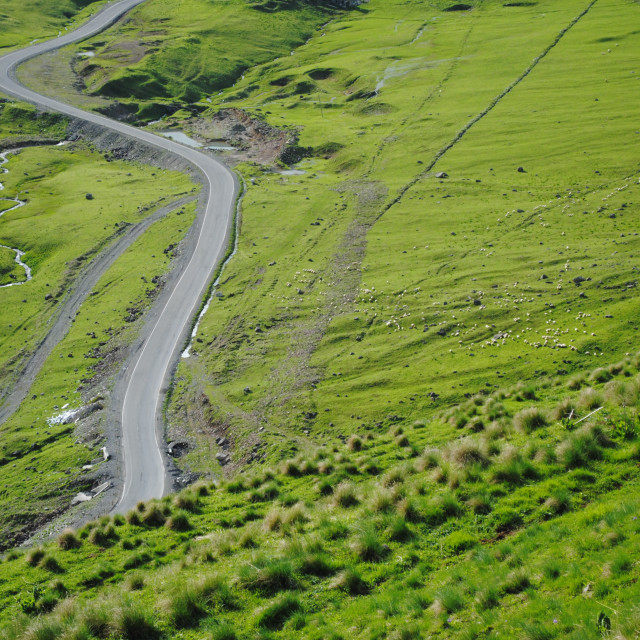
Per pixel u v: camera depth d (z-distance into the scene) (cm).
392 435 3672
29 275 10081
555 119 13125
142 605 1909
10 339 8369
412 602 1642
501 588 1573
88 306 8894
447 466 2397
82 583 2366
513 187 10888
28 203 12606
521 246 8812
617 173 10650
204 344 7725
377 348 6956
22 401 7138
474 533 1952
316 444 5512
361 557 1956
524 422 2714
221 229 10681
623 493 1903
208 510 2969
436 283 8138
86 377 7388
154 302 8762
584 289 7206
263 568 1917
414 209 10644
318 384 6506
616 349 5956
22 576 2511
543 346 6297
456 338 6831
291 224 10688
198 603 1841
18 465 5991
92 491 5472
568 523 1816
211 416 6353
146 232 10850
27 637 1781
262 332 7781
